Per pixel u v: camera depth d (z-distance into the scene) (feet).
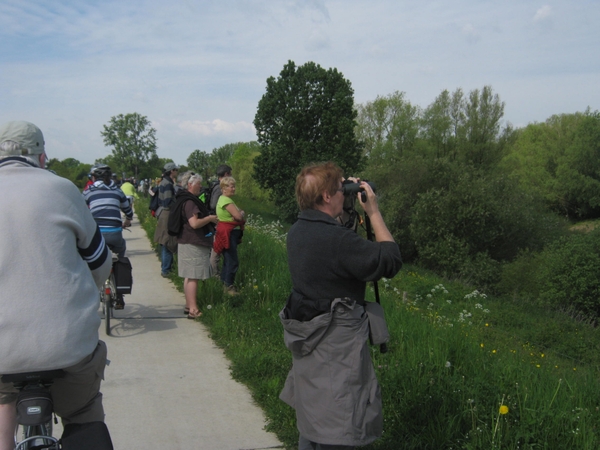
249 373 15.96
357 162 162.91
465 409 12.10
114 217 21.12
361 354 8.88
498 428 11.34
